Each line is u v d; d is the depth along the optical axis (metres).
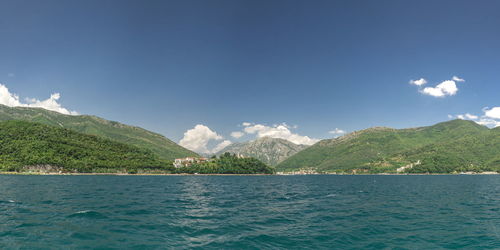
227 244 23.66
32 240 23.41
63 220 32.16
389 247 23.50
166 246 22.69
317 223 33.62
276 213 41.19
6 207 41.06
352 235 27.58
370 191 87.75
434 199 62.72
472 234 28.27
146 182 142.00
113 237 25.16
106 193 68.81
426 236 27.36
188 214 38.94
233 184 134.25
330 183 151.75
